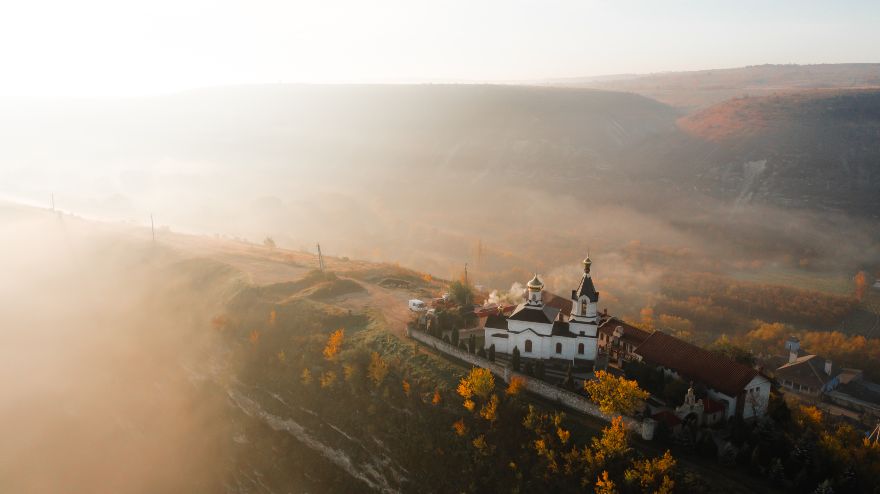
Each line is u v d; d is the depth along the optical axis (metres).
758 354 160.00
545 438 74.88
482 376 81.88
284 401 98.69
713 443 73.00
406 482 81.19
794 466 71.56
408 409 86.19
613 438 70.31
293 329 112.38
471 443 78.56
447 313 110.88
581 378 89.62
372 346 101.06
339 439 90.00
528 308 96.38
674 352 91.44
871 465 73.38
